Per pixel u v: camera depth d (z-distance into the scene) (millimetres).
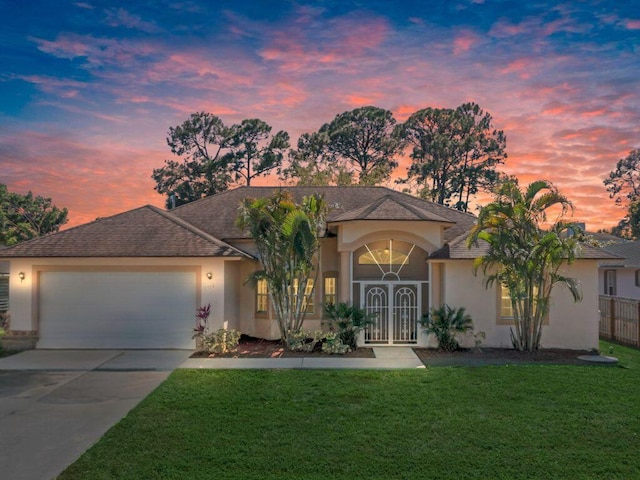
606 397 11273
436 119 56375
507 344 17500
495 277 16609
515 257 16344
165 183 56812
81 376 13594
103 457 8078
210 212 22391
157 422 9672
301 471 7586
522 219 16141
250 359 15523
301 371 13852
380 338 18203
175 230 18375
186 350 17125
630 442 8711
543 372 13555
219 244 17688
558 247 15562
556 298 17422
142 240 17828
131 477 7395
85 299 17547
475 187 57031
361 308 17953
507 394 11484
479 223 16500
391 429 9281
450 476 7449
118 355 16250
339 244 18375
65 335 17484
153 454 8172
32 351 17000
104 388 12359
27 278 17531
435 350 17094
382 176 48906
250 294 19875
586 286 17438
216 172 56469
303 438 8852
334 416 9992
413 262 18688
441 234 18469
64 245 17672
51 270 17562
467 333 17562
